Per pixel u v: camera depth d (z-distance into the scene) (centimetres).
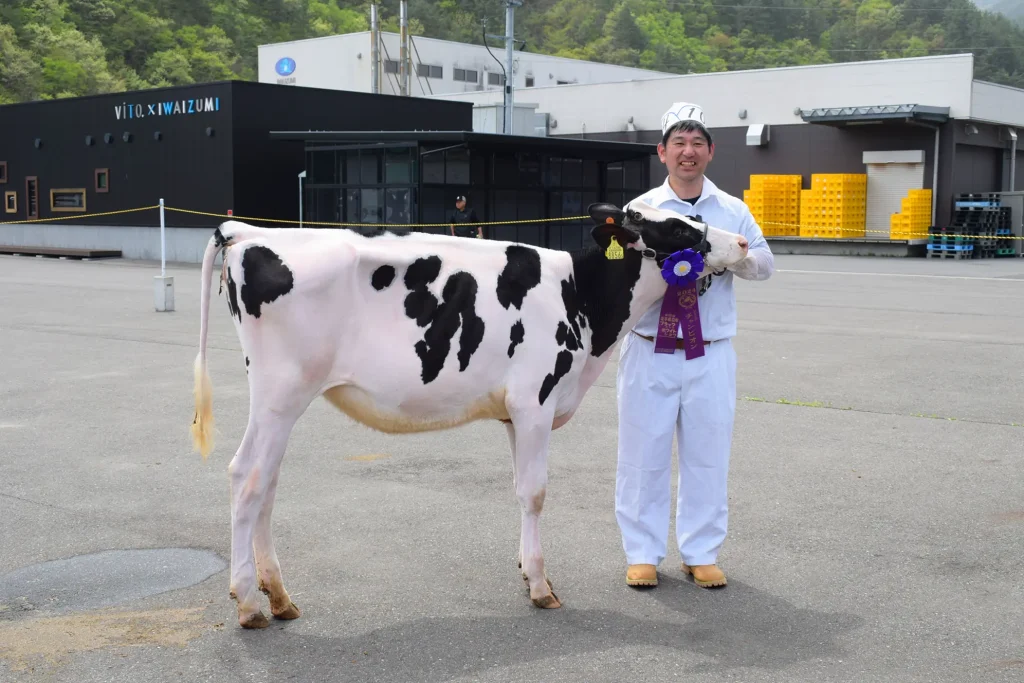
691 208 535
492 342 486
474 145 2694
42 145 3669
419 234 485
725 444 528
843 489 695
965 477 724
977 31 15875
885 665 432
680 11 16838
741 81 4009
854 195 3688
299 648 450
